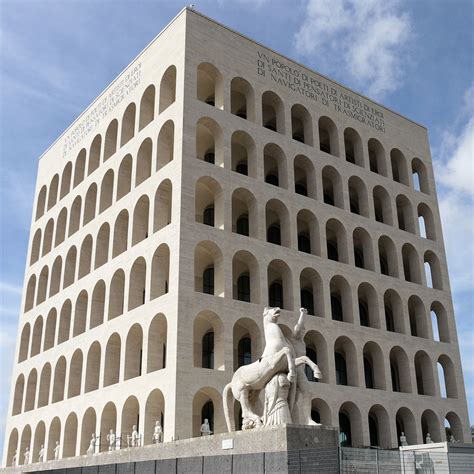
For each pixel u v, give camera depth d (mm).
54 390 54406
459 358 56219
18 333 64750
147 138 49469
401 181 61031
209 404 45094
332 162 54375
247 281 50625
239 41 51531
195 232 42531
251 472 21531
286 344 23250
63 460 43438
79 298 54375
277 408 22172
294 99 53844
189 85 46719
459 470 29453
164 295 41594
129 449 33438
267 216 52375
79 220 60250
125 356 44812
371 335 50312
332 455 21234
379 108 61188
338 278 50656
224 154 46500
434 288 58812
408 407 50156
